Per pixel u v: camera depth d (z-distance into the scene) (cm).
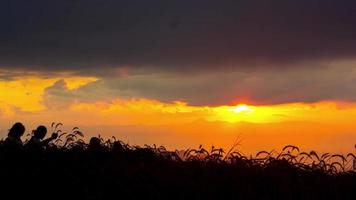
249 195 1207
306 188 1222
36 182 1285
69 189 1271
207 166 1289
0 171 1307
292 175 1261
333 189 1229
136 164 1321
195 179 1255
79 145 1434
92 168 1309
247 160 1293
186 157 1350
